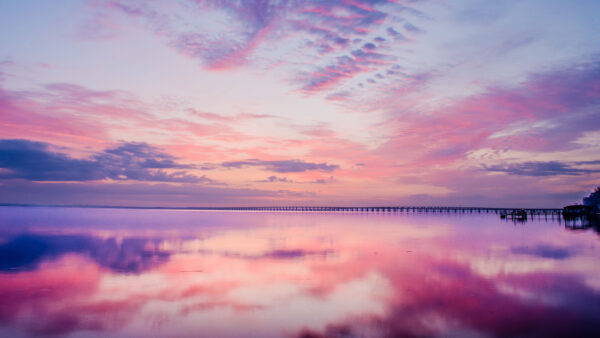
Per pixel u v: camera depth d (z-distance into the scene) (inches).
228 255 777.6
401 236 1195.3
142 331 345.4
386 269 615.2
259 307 413.1
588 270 598.5
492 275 563.5
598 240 1035.9
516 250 829.8
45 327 354.3
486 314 385.1
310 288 495.8
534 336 329.7
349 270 609.6
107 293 472.1
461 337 328.2
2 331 344.8
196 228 1600.6
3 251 841.5
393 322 366.3
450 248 872.3
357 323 363.3
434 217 3189.0
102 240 1078.4
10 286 509.0
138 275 577.9
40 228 1546.5
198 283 525.0
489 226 1722.4
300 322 367.6
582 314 382.9
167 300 441.4
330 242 1019.3
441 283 516.7
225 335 336.5
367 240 1069.8
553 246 898.7
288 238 1139.3
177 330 347.6
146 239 1109.7
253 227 1685.5
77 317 381.4
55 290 486.6
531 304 417.4
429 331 341.7
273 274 581.3
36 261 706.8
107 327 355.3
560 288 484.4
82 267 646.5
